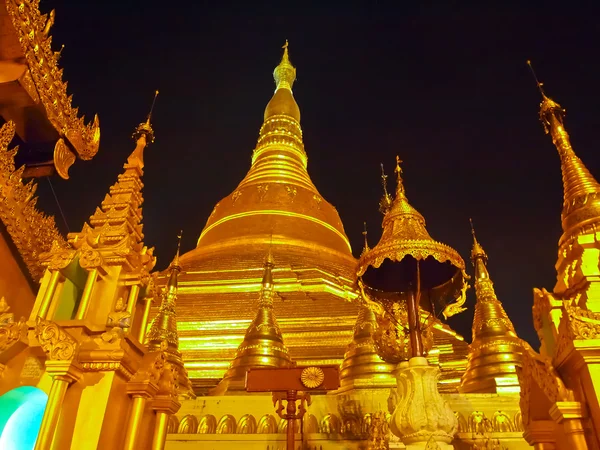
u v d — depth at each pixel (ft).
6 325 24.66
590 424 21.34
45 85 34.22
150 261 31.78
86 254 27.35
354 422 46.14
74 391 23.39
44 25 33.60
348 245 114.01
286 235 99.96
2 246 32.01
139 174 34.32
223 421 47.80
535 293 27.07
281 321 78.64
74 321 25.03
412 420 26.35
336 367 29.17
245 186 114.01
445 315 35.12
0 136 32.17
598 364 21.08
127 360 24.88
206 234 108.99
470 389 56.39
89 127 39.63
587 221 26.20
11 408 24.58
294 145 125.70
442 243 32.78
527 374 27.02
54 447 21.95
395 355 34.83
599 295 23.72
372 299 36.78
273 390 28.45
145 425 26.71
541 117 34.09
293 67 150.30
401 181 37.58
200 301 83.25
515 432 45.14
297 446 44.91
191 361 74.69
